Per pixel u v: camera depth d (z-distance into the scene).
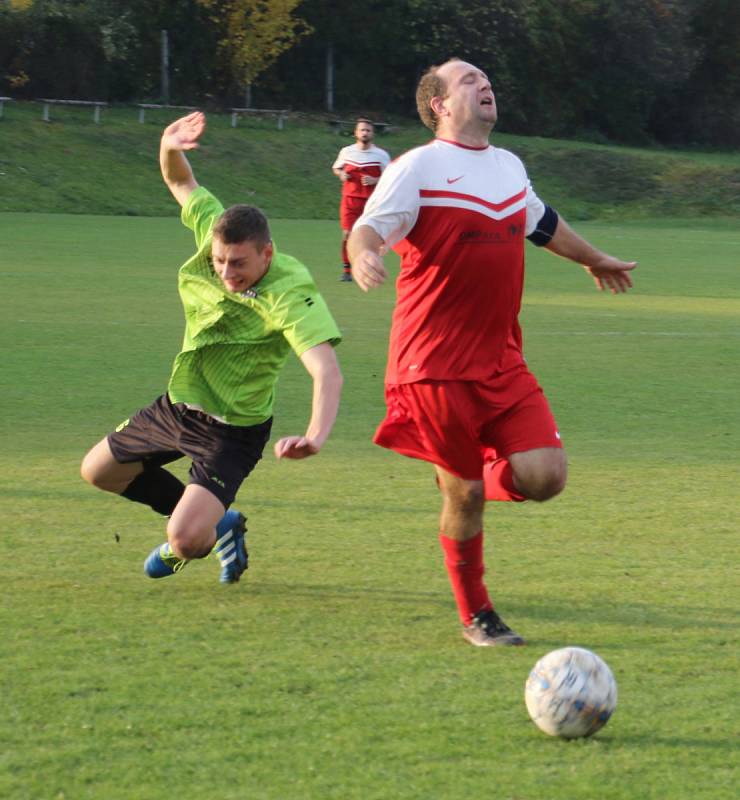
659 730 12.15
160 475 17.98
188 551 16.09
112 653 13.99
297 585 17.00
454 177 14.88
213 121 142.62
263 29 159.00
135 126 134.12
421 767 11.16
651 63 183.62
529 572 17.84
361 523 20.42
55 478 23.00
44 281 57.91
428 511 21.27
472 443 15.09
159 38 156.50
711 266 76.50
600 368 38.03
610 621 15.65
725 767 11.32
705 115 188.75
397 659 14.07
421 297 15.12
